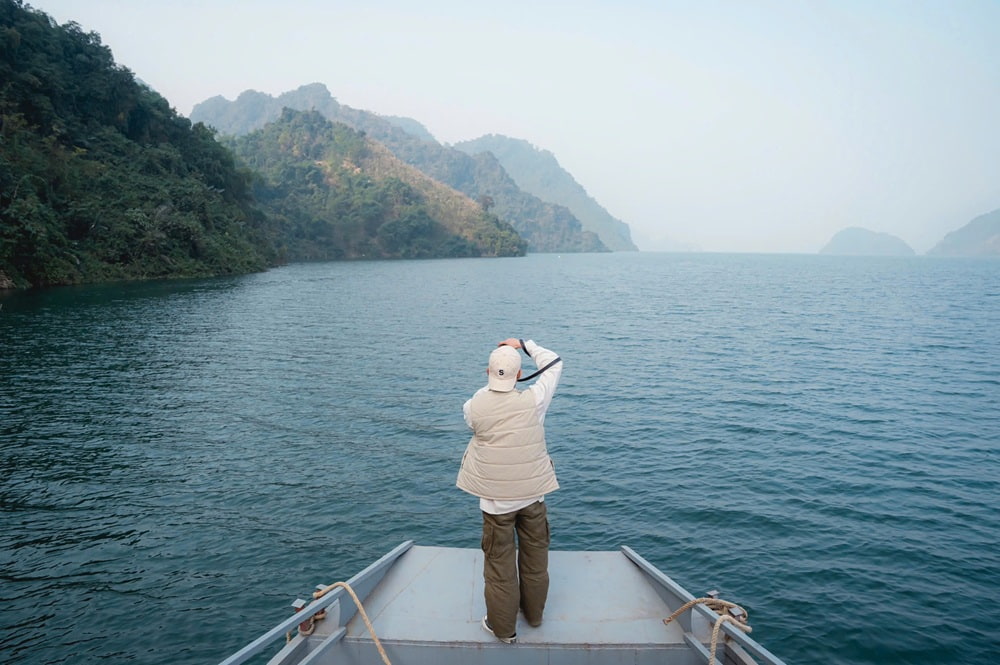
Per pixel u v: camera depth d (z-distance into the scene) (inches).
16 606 317.4
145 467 515.8
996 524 411.8
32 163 2469.2
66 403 725.3
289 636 157.2
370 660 147.3
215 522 414.3
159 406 716.0
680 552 375.9
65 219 2571.4
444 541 390.3
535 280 3597.4
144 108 3752.5
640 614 160.6
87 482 482.0
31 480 484.4
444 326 1487.5
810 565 358.6
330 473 506.6
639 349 1151.6
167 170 3543.3
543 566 152.0
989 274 4972.9
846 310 1908.2
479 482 147.3
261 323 1494.8
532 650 145.9
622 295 2529.5
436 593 170.6
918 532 400.2
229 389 805.9
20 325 1353.3
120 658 279.3
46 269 2292.1
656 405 731.4
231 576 347.9
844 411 702.5
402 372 927.0
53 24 3481.8
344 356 1063.6
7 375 873.5
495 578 145.8
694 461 536.7
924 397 770.8
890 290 2888.8
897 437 603.2
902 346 1186.6
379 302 2114.9
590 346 1188.5
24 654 281.0
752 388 821.9
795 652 281.9
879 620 304.8
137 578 344.8
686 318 1685.5
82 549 376.2
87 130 3257.9
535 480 146.6
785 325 1524.4
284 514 427.8
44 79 3006.9
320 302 2076.8
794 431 624.4
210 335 1285.7
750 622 305.7
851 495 460.4
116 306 1754.4
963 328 1461.6
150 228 2829.7
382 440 596.7
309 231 6678.2
